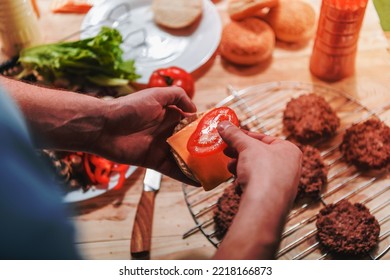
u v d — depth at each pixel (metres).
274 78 1.71
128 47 1.79
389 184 1.44
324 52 1.61
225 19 1.87
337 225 1.32
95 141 1.28
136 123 1.28
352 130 1.50
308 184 1.40
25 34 1.75
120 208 1.45
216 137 1.14
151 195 1.43
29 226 0.58
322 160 1.45
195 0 1.81
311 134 1.51
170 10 1.81
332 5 1.50
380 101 1.63
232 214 1.35
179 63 1.73
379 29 1.80
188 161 1.18
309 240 1.35
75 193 1.46
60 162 1.43
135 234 1.37
